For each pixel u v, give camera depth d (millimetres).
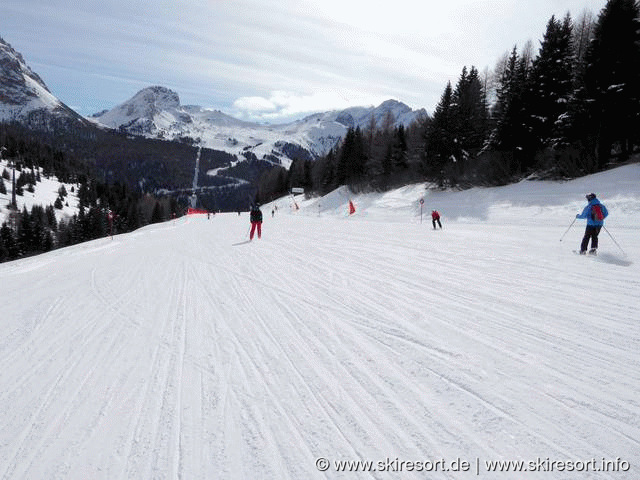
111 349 5285
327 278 9180
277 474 2986
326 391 4113
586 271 8930
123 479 2938
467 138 45469
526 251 11875
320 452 3219
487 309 6512
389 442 3324
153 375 4516
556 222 23016
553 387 4070
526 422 3523
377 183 63625
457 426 3504
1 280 11047
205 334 5746
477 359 4719
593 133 31562
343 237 18016
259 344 5344
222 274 9992
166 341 5512
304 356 4941
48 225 90062
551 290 7512
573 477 2891
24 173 119562
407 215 39500
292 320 6273
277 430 3494
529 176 36688
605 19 29953
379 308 6746
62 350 5312
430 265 10352
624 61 29562
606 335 5336
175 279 9531
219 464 3092
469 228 20938
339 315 6457
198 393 4109
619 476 2887
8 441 3404
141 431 3498
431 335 5477
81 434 3473
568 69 35906
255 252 13836
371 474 2971
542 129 36375
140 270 10852
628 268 9062
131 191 154750
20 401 4043
